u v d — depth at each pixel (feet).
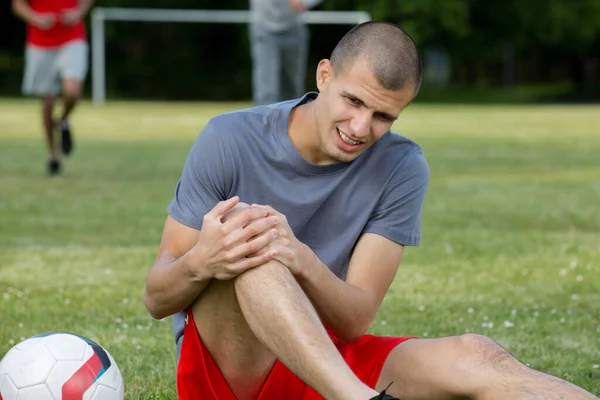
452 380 12.90
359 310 14.42
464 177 56.13
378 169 15.11
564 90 216.74
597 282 27.94
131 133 88.99
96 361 14.08
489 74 227.61
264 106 15.39
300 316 12.43
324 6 192.54
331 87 14.07
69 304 24.41
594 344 21.62
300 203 14.82
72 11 53.52
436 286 27.27
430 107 155.02
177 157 66.44
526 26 201.87
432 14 188.65
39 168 57.62
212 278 13.48
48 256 30.63
